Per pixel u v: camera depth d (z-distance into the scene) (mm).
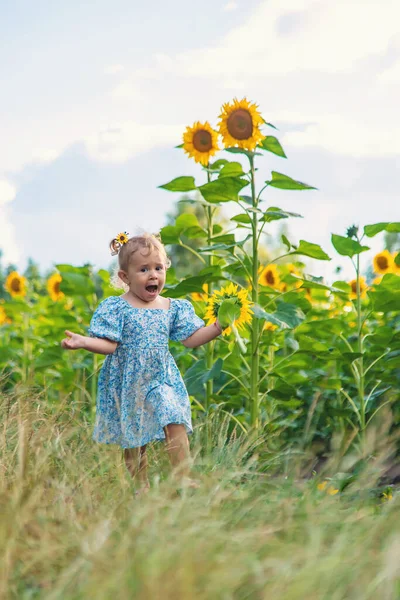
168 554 1741
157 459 3168
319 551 1871
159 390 3436
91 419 4000
